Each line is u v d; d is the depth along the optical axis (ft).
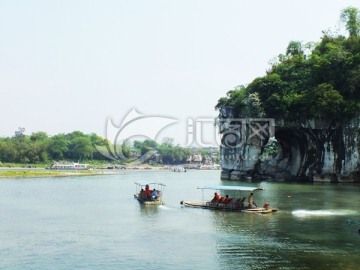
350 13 342.85
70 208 160.15
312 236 104.73
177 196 203.51
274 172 336.08
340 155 287.48
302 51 365.20
